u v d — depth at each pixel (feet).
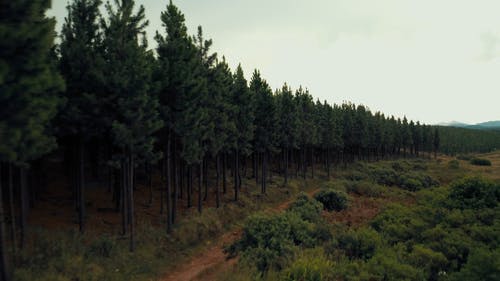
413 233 53.01
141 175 111.34
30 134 32.07
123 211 59.82
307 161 229.04
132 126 54.65
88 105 53.31
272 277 36.35
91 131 56.34
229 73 102.53
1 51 28.35
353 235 49.16
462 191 69.10
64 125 53.67
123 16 55.31
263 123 120.98
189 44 71.00
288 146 147.54
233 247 52.49
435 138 378.94
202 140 81.20
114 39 54.24
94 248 50.16
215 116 83.51
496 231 48.42
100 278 42.45
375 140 277.44
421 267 39.50
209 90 80.43
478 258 34.88
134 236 58.90
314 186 155.33
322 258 40.19
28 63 29.71
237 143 102.78
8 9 28.43
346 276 35.86
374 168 206.90
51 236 50.06
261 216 56.29
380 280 35.94
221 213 85.35
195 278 43.09
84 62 51.85
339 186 128.67
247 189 118.21
